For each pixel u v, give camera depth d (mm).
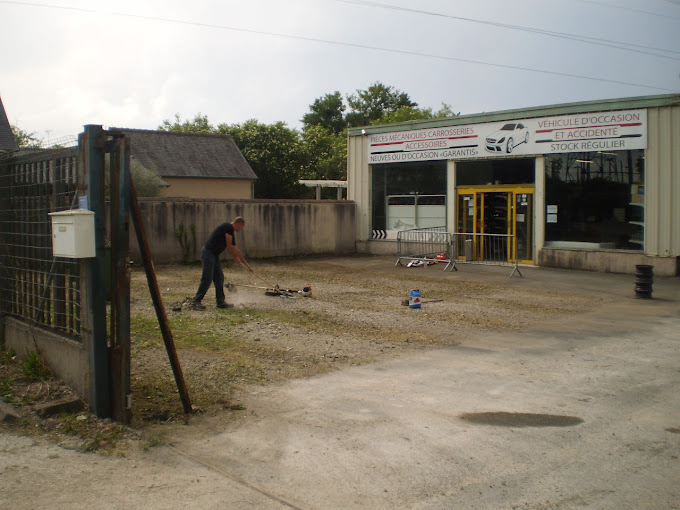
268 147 39344
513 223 18047
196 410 5340
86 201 4906
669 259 15281
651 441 4820
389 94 75062
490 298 12102
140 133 32125
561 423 5203
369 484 4035
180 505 3691
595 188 16500
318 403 5633
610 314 10539
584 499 3861
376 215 21578
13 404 5164
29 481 3977
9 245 6531
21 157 6145
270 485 3994
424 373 6695
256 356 7242
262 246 19453
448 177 19422
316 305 10867
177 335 8156
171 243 17484
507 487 4016
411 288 13375
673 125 15109
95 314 4965
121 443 4586
